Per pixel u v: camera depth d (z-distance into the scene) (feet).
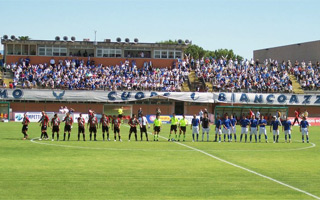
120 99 262.06
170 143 132.67
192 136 154.20
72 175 74.69
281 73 295.89
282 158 102.47
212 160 96.22
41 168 80.84
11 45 293.43
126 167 84.02
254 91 275.18
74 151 107.24
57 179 71.15
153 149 115.03
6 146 114.93
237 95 265.34
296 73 300.61
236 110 248.73
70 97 259.80
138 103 267.80
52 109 263.29
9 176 72.64
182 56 308.60
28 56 293.64
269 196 62.69
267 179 74.69
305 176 78.13
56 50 298.56
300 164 92.79
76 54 300.40
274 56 372.17
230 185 69.41
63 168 81.35
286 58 358.02
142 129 139.95
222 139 151.74
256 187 68.28
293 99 267.39
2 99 255.50
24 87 264.93
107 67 290.76
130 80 278.67
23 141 128.47
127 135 159.84
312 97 268.00
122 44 302.86
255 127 143.33
